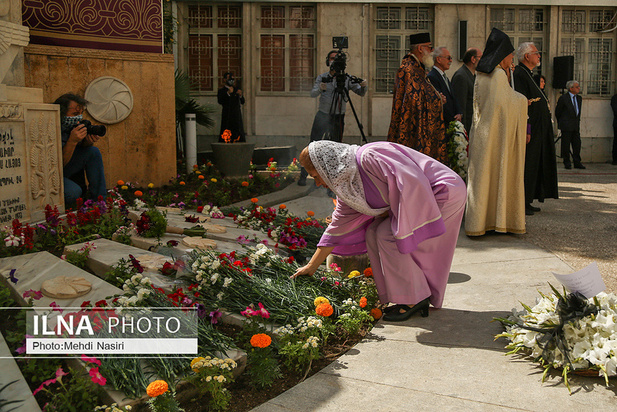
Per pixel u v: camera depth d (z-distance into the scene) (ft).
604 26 46.85
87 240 15.62
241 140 38.04
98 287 11.71
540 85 32.48
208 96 44.83
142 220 15.69
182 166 31.99
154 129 26.61
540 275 15.03
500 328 11.69
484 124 18.98
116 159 25.88
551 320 10.00
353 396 9.11
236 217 19.30
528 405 8.68
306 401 8.97
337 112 28.84
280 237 16.69
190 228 16.60
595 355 9.14
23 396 8.39
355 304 12.11
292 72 44.93
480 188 19.10
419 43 20.59
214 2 43.98
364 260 14.75
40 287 11.62
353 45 44.60
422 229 11.47
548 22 46.11
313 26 44.62
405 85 20.45
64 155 18.39
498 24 45.78
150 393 7.90
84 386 8.52
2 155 15.17
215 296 12.10
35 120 16.33
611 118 47.65
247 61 44.37
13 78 16.99
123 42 25.53
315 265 12.83
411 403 8.86
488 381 9.49
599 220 22.41
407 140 20.67
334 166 11.52
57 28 24.02
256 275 13.15
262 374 9.57
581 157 47.88
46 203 16.92
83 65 24.62
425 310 12.47
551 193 23.49
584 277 9.69
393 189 11.39
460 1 44.62
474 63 27.17
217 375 8.93
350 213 12.32
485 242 18.93
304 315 11.42
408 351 10.77
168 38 38.65
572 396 8.90
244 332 10.90
